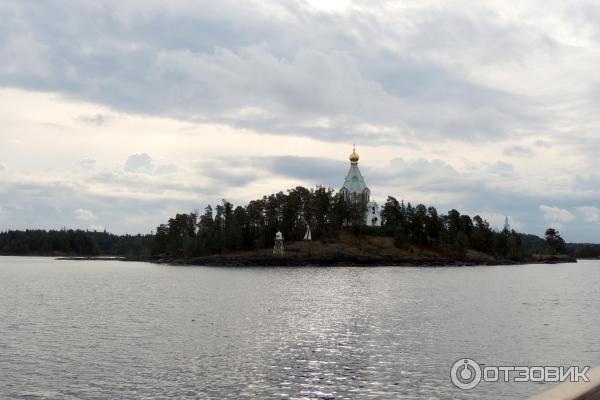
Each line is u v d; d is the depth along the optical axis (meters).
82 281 155.50
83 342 53.91
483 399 36.00
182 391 37.19
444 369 43.22
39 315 75.50
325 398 35.81
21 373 41.69
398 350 50.12
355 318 71.31
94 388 37.81
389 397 36.12
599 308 84.44
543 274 193.12
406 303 90.56
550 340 55.09
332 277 165.75
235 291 115.75
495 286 131.50
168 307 85.19
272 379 40.16
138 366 43.94
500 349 50.66
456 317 72.56
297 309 81.81
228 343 53.38
